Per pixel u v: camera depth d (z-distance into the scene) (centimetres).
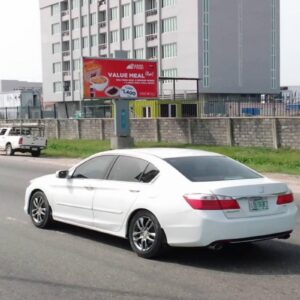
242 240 679
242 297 562
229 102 3675
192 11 7469
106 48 8988
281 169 1944
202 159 768
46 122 4347
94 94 3166
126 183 769
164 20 7938
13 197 1312
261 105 3303
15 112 5259
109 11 8888
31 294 573
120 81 3244
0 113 5341
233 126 2917
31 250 768
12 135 3161
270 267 684
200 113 3850
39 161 2616
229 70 7750
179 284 607
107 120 3722
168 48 7906
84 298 559
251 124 2820
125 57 3366
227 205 673
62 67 9975
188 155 777
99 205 799
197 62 7462
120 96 3241
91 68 3159
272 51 8206
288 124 2642
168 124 3319
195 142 3141
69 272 655
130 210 745
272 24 8188
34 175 1889
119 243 813
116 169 800
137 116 4459
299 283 614
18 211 1098
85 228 909
